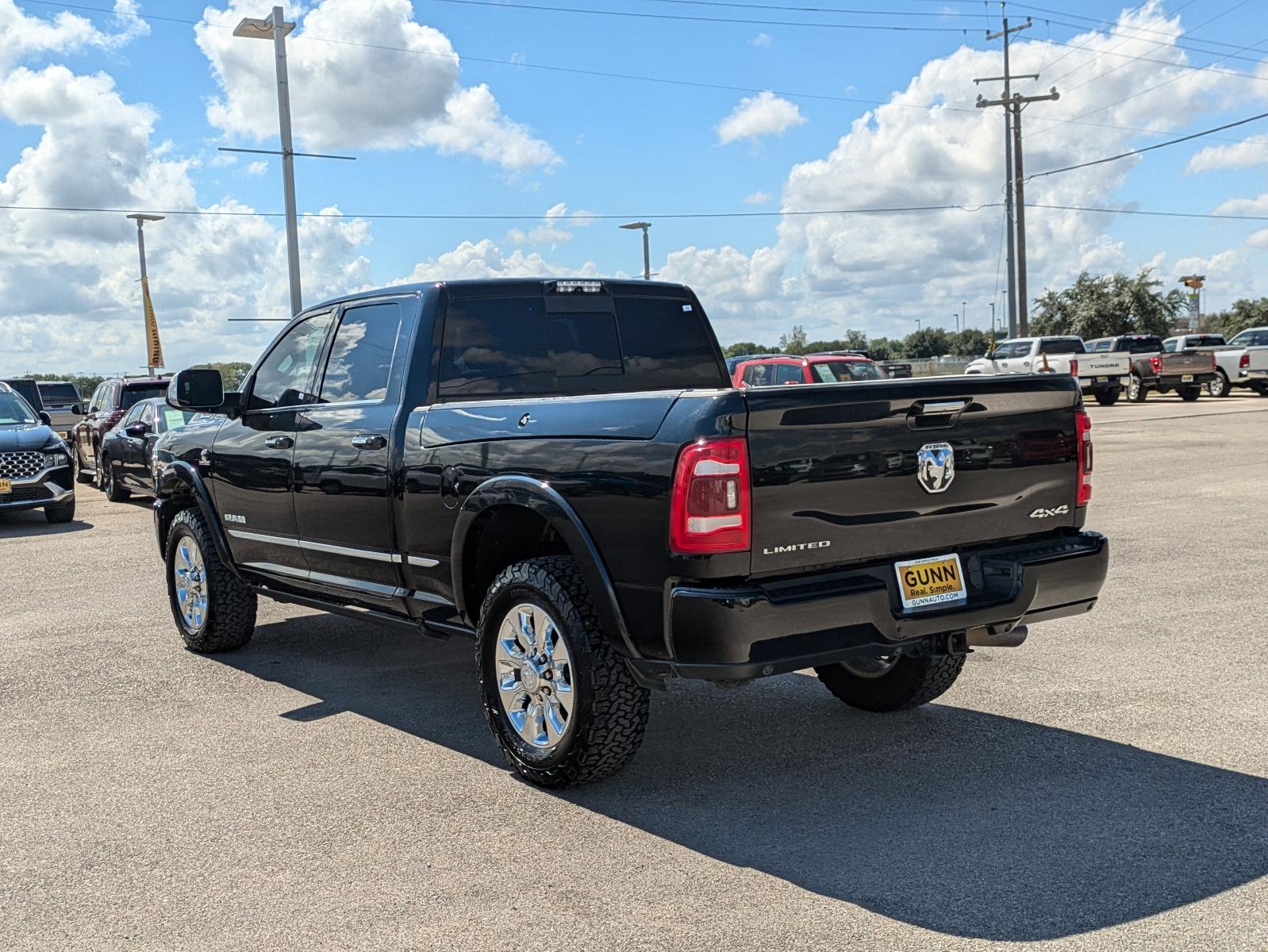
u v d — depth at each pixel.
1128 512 11.36
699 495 3.76
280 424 6.02
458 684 6.15
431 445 4.93
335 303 5.94
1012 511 4.39
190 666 6.69
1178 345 36.69
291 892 3.62
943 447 4.18
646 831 4.04
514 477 4.43
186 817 4.29
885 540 4.08
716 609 3.75
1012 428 4.37
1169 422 23.78
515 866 3.77
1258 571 8.29
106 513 15.41
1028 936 3.18
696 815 4.18
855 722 5.25
